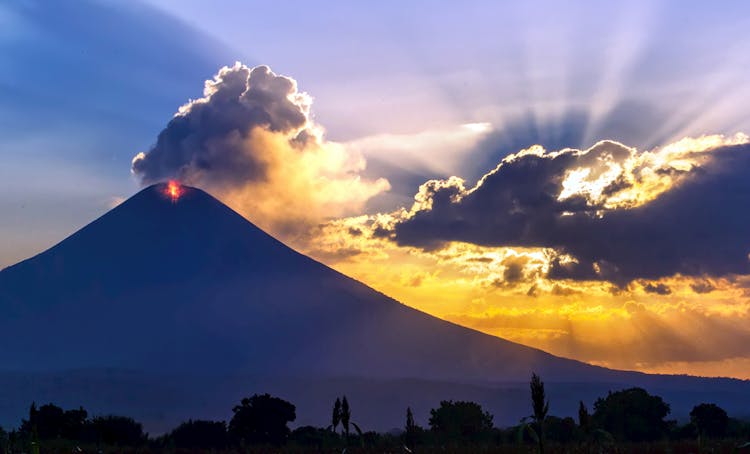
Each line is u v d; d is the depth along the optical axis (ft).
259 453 231.71
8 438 85.87
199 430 312.71
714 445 174.81
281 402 329.11
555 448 151.43
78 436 276.00
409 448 73.20
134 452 245.65
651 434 276.00
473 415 297.53
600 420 283.79
